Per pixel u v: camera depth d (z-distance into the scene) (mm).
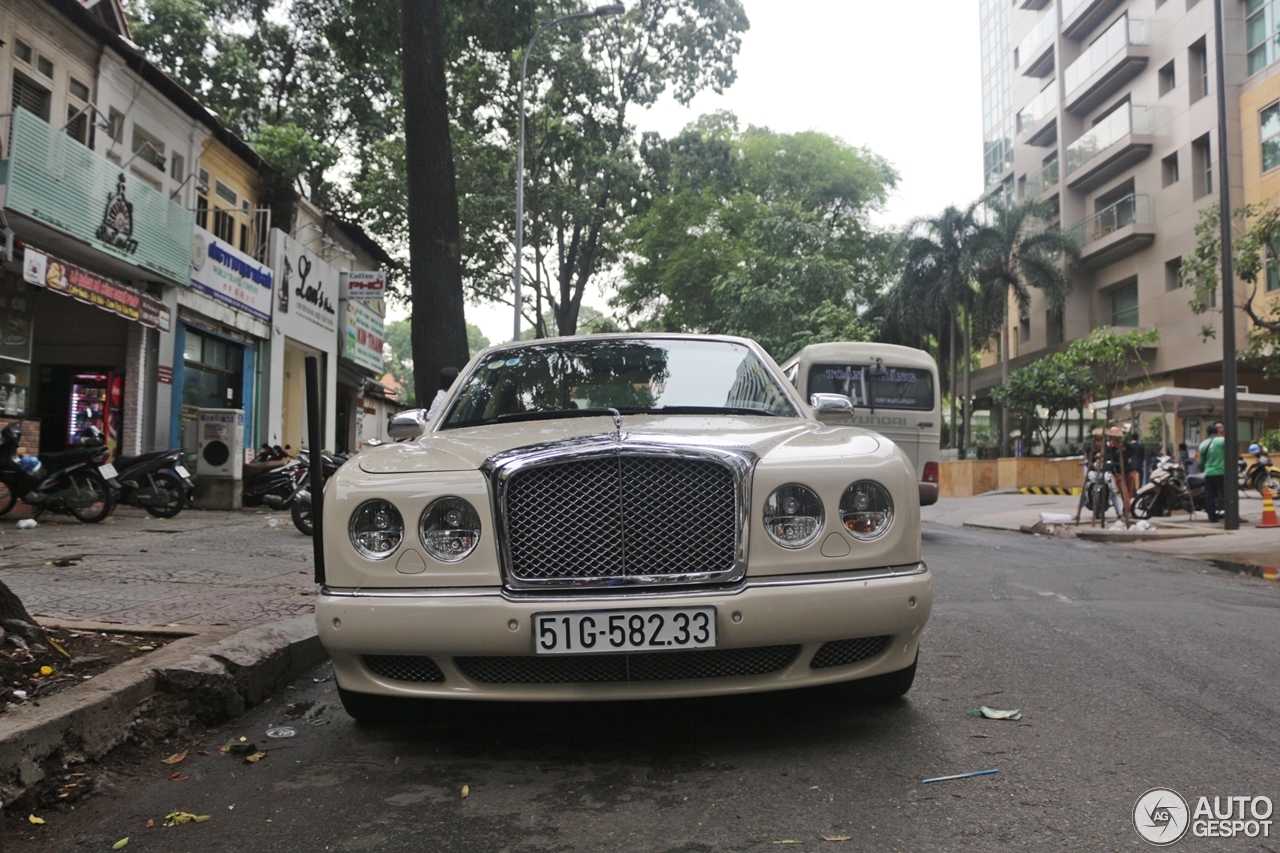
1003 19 50156
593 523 3363
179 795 3148
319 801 3068
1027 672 4711
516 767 3367
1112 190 37375
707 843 2676
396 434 4559
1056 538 14586
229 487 14992
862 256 47531
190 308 17734
